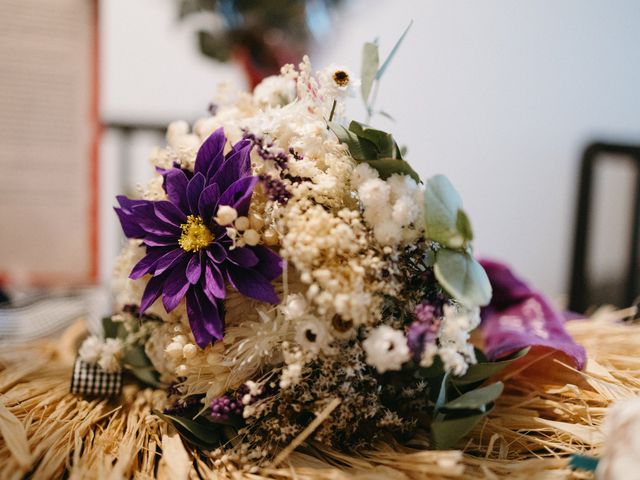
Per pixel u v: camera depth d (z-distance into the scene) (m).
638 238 0.68
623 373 0.35
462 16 0.74
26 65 0.61
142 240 0.31
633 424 0.23
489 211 0.77
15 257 0.62
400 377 0.29
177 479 0.26
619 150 0.69
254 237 0.27
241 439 0.29
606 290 0.71
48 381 0.38
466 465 0.28
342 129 0.29
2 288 0.59
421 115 0.75
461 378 0.29
